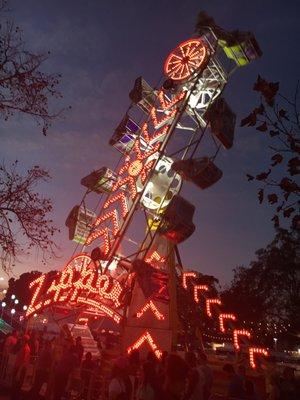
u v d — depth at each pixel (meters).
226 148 20.39
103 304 21.27
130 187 24.78
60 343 14.75
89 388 12.71
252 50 22.72
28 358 13.91
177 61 25.33
